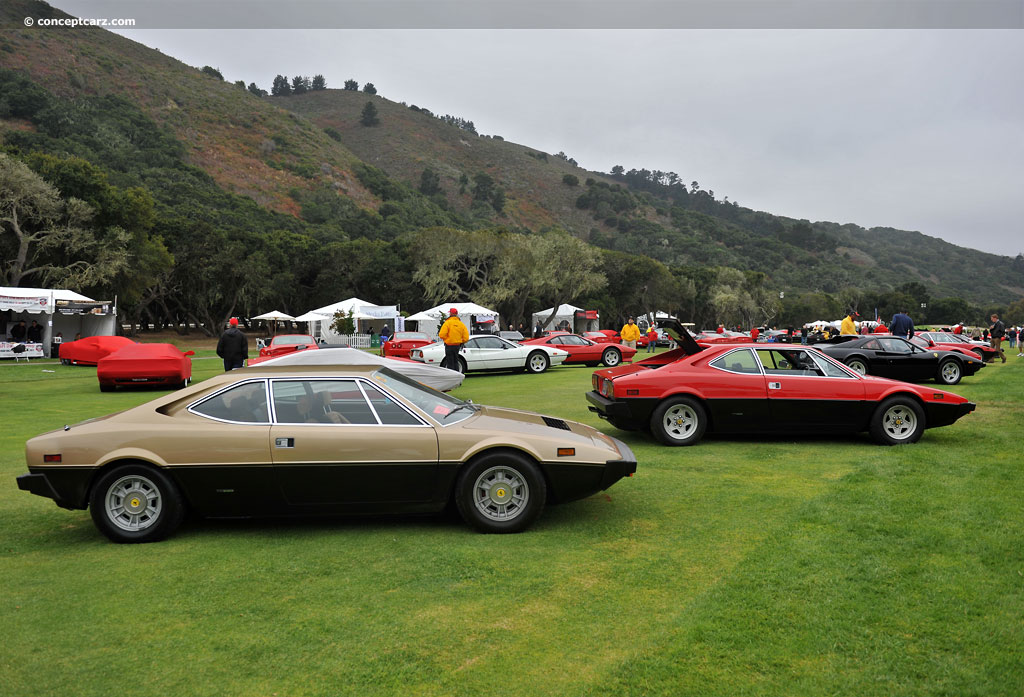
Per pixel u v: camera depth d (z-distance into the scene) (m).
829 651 3.12
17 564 4.47
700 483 6.43
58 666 3.11
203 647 3.28
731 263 179.88
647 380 8.39
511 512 5.05
